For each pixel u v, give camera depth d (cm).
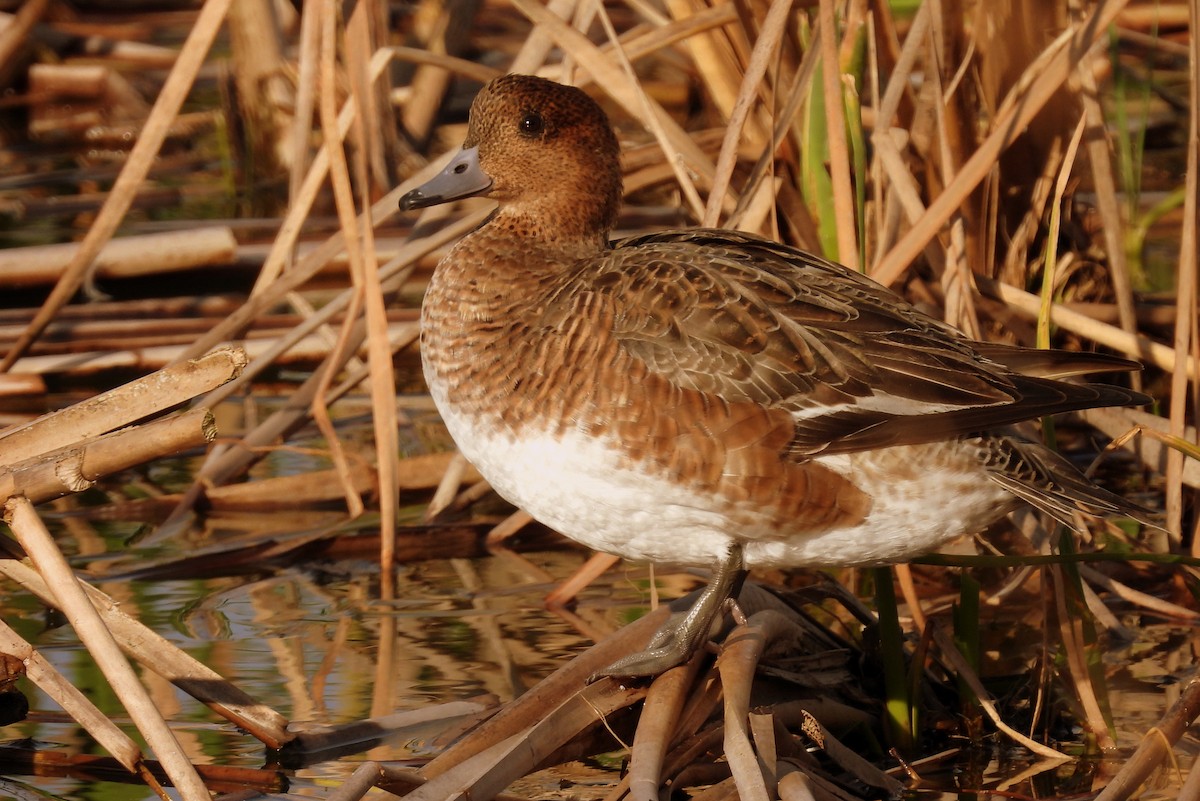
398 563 964
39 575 710
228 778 672
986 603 882
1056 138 996
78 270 1093
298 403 1062
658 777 605
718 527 706
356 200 1546
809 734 662
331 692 758
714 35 1005
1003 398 695
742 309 707
